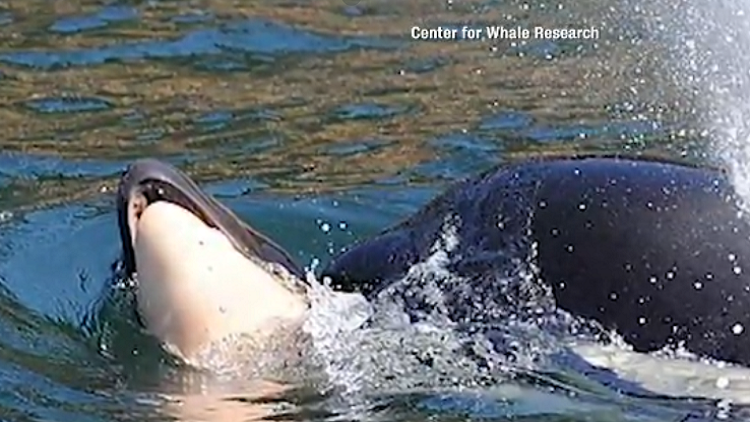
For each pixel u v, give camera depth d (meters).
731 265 23.98
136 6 47.59
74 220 32.78
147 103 41.00
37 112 40.25
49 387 25.89
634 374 24.17
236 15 47.06
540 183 25.69
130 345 26.47
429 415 24.55
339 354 25.64
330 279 26.94
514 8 48.31
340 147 38.19
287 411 24.81
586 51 44.34
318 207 33.56
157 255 25.89
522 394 24.69
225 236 26.25
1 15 46.78
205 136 38.94
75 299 28.97
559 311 24.91
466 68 43.72
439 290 25.86
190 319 25.84
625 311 24.41
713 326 23.86
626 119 39.34
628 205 24.80
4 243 31.47
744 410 23.42
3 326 27.94
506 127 39.28
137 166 26.14
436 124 39.53
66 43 44.84
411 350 25.53
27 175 36.09
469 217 26.17
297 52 44.72
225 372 25.61
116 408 25.23
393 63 44.16
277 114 40.34
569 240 24.98
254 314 25.88
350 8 48.25
